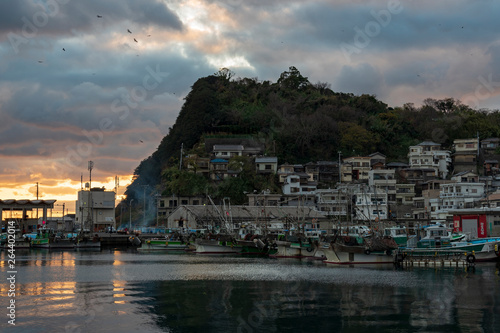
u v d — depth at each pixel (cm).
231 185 14762
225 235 10106
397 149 18738
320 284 5481
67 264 7638
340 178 15462
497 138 17450
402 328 3744
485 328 3725
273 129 18812
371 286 5309
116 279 5978
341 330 3716
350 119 19788
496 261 7150
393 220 10400
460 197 12644
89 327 3844
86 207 14650
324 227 12350
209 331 3734
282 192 15200
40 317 4112
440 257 6938
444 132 18900
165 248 10869
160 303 4594
